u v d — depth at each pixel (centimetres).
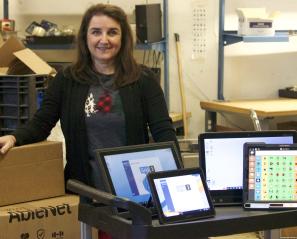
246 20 384
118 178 169
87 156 223
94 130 223
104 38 220
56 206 222
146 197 170
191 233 155
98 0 438
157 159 179
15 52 301
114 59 228
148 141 235
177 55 432
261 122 352
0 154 217
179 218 156
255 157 176
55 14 443
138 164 175
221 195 181
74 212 225
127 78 225
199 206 161
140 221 149
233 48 441
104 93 224
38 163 227
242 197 178
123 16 226
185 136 418
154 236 150
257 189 174
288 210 171
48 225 221
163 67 436
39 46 399
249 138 185
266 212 169
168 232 151
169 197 159
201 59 439
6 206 221
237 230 162
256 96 446
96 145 222
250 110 341
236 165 183
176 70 439
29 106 266
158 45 409
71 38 396
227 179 182
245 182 175
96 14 221
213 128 418
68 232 225
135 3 436
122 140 224
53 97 231
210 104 400
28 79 265
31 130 228
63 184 235
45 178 230
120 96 224
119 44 225
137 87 227
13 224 213
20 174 223
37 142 231
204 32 436
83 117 222
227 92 444
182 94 427
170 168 179
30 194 227
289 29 441
